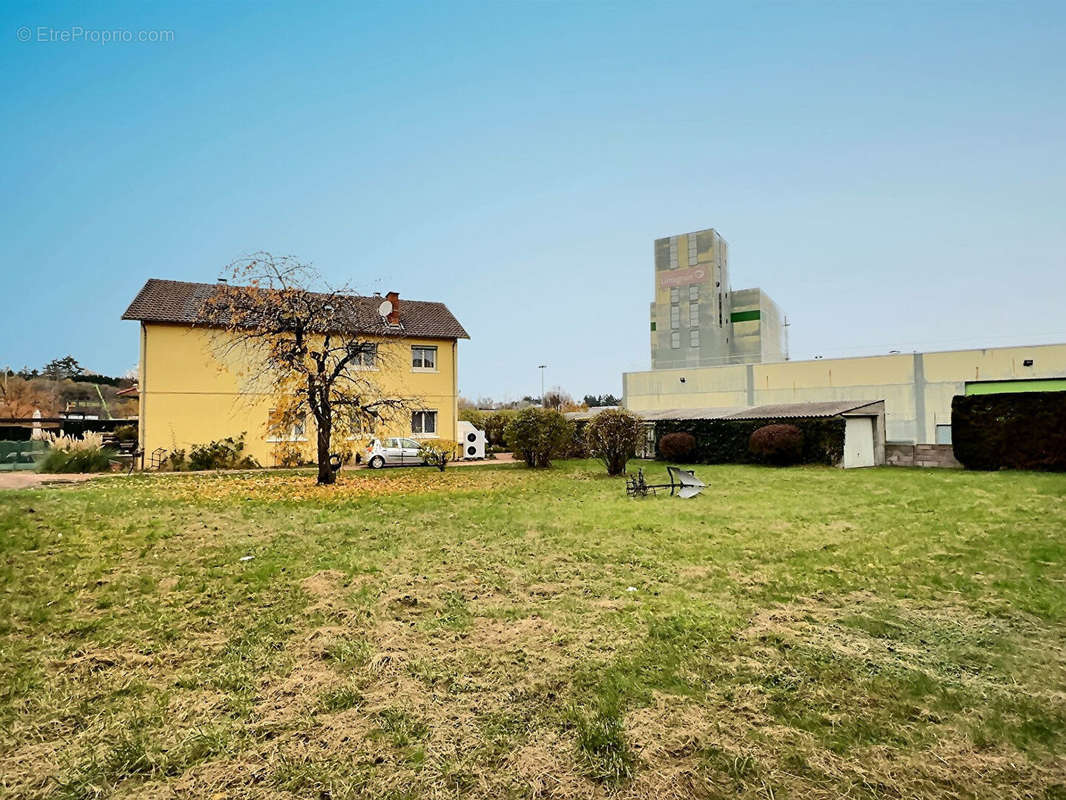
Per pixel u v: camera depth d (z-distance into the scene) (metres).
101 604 5.14
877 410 21.56
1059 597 5.14
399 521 9.41
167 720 3.18
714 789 2.56
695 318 65.56
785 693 3.41
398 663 3.90
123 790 2.58
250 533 8.39
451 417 29.12
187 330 23.69
